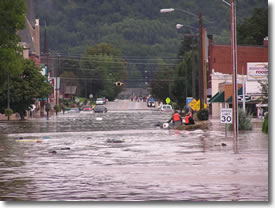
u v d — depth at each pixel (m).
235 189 32.16
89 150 58.34
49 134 89.88
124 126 119.00
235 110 71.88
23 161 48.16
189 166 42.88
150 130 99.50
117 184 34.50
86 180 36.34
